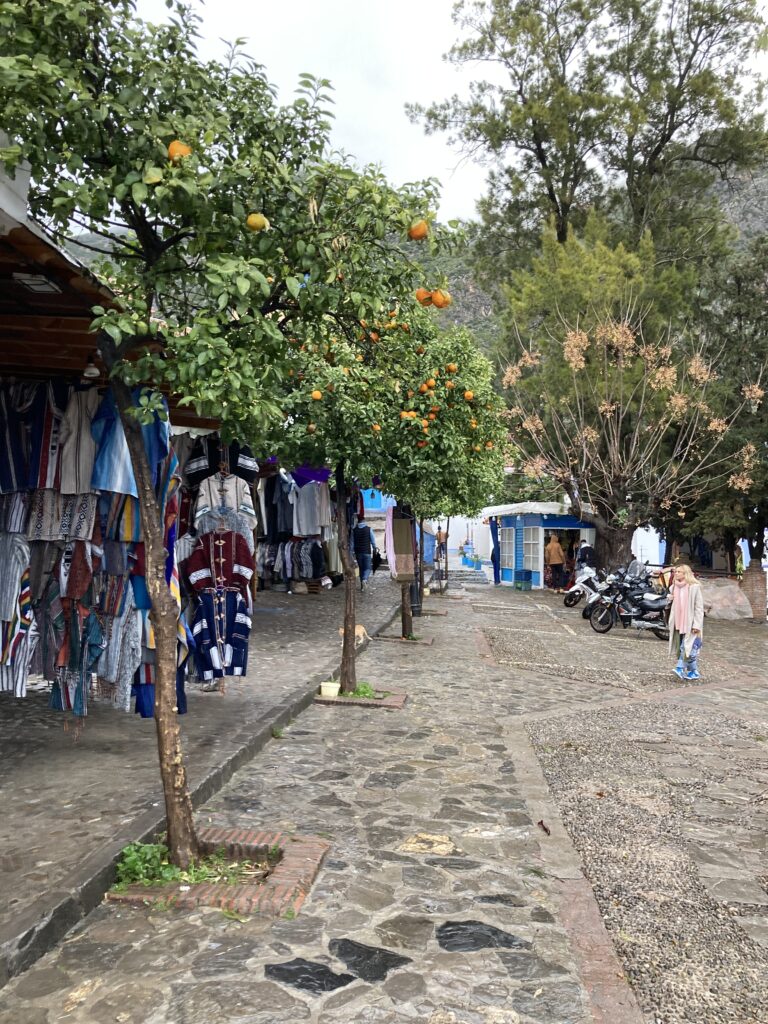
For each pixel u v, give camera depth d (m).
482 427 10.50
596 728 7.92
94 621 5.47
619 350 20.03
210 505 6.23
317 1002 2.97
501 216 29.88
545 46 27.08
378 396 7.91
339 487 8.55
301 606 16.70
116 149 3.69
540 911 3.81
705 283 23.48
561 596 24.91
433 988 3.10
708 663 13.30
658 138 27.73
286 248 4.03
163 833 4.42
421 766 6.19
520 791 5.68
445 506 15.93
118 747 5.96
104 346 3.94
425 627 15.66
